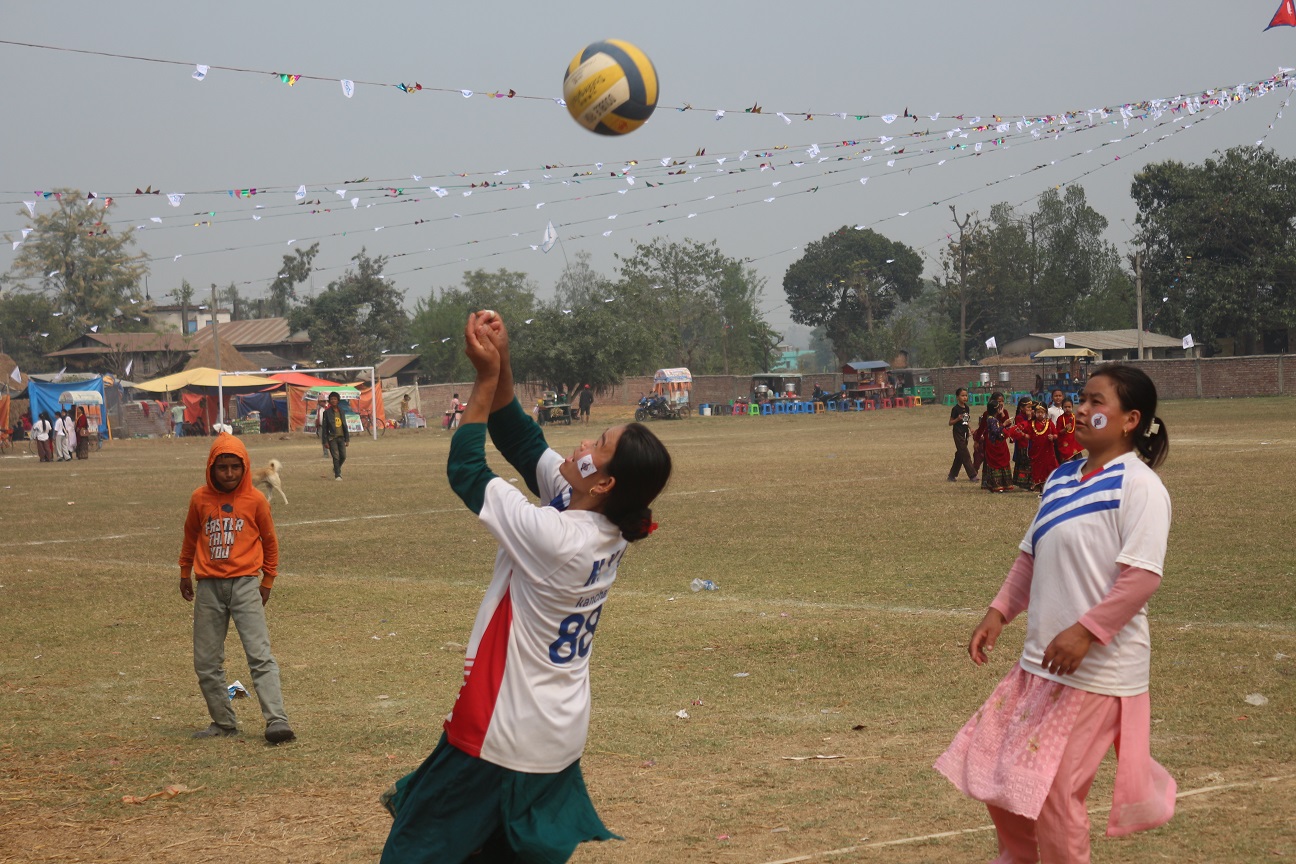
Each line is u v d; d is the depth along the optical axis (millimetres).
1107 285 83062
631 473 3535
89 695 7973
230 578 6918
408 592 11633
